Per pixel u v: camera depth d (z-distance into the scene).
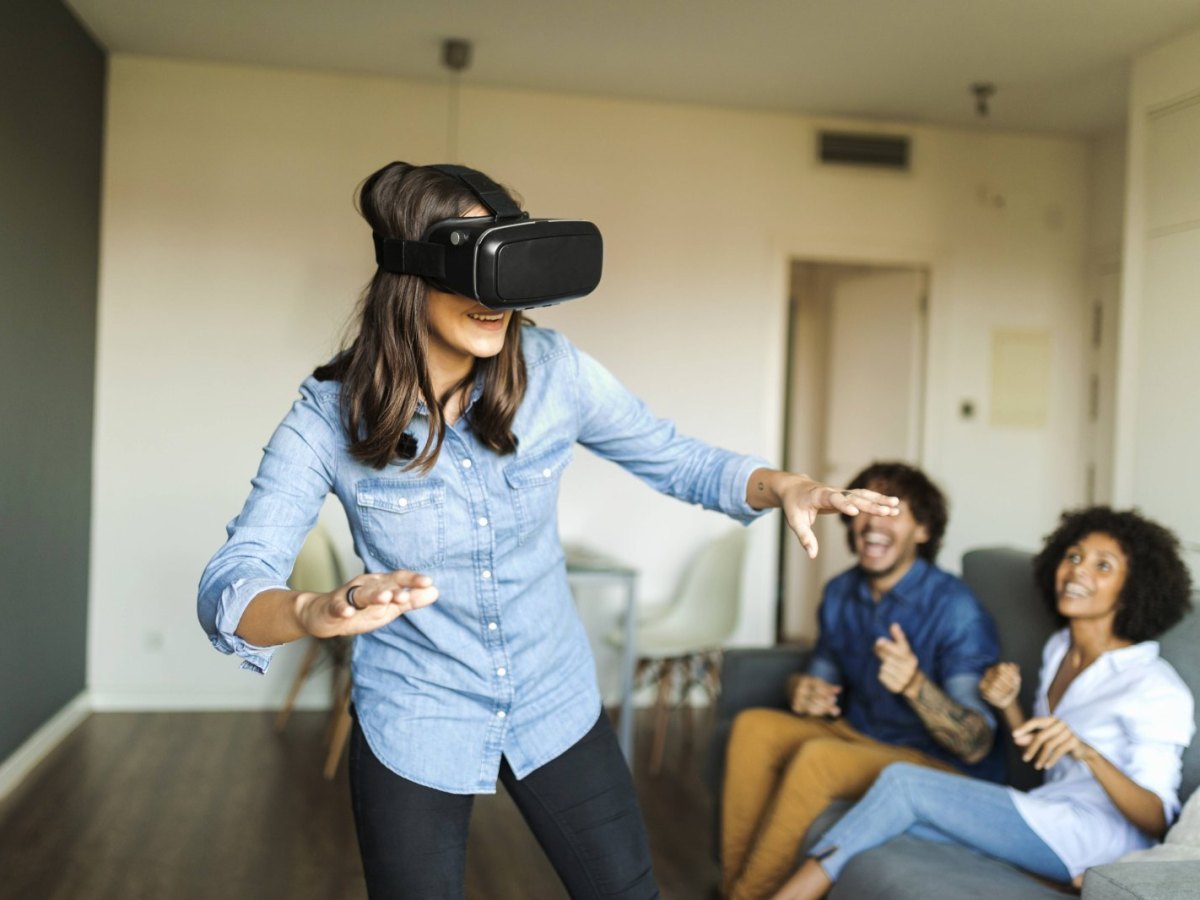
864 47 4.14
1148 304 3.90
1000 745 2.54
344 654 4.29
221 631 1.10
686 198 5.02
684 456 1.49
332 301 4.76
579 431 1.47
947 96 4.70
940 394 5.25
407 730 1.34
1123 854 2.10
